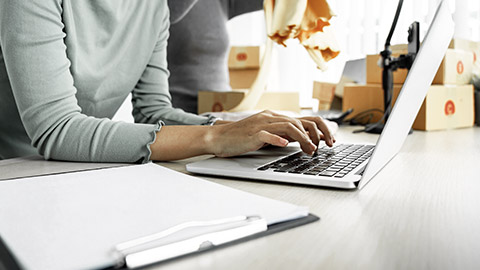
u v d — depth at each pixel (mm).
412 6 2291
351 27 2482
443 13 581
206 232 324
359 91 1539
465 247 330
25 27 666
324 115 1583
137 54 1021
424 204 462
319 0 1094
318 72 2520
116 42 959
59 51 708
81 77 859
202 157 794
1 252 292
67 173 541
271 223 364
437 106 1299
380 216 415
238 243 331
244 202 408
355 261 301
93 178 512
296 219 388
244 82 1929
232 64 1923
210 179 596
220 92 1590
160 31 1068
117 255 285
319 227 377
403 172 645
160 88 1075
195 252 309
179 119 964
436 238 351
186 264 293
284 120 685
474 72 1472
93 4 884
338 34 2477
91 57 895
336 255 312
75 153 696
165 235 316
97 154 691
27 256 283
